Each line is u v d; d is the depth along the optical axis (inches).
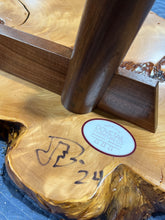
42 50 11.3
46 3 17.5
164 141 11.6
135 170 10.1
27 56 11.9
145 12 8.2
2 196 12.8
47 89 12.7
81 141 10.7
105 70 9.8
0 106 11.4
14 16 15.8
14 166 9.3
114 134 11.3
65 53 11.2
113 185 9.8
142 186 10.4
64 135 10.8
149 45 16.8
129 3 7.6
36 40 11.7
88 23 8.6
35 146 10.1
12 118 11.0
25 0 17.1
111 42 8.7
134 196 10.7
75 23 16.7
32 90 12.6
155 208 11.6
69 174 9.4
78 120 11.6
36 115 11.4
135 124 12.0
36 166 9.4
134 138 11.4
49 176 9.2
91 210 9.3
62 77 11.7
